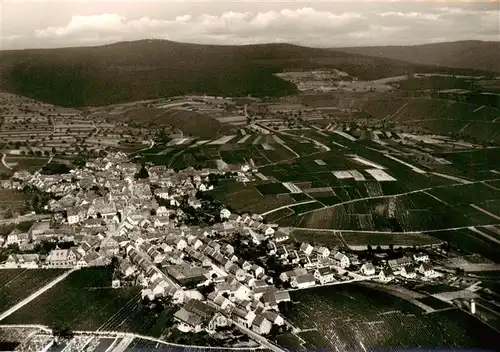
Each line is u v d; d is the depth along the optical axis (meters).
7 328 162.88
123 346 154.00
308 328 165.25
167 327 165.62
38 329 162.75
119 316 171.62
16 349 151.50
